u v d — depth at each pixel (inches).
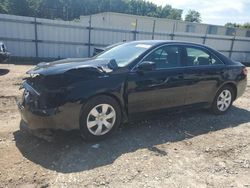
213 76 218.1
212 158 155.6
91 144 162.1
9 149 151.6
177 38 780.0
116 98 168.2
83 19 1261.1
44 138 162.7
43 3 2645.2
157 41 200.4
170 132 189.8
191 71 203.2
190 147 167.6
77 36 661.3
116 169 136.9
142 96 178.7
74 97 150.3
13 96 262.5
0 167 133.1
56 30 637.3
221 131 198.4
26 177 126.3
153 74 182.4
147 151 158.2
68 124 151.9
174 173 137.1
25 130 176.1
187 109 210.2
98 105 160.9
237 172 142.6
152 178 131.3
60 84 149.8
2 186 119.2
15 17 592.1
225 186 129.5
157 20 1071.6
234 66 235.6
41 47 633.6
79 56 675.4
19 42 609.9
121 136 177.0
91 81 157.3
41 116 146.6
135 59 179.6
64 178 127.0
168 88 190.7
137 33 722.2
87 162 142.0
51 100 147.6
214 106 230.2
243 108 266.1
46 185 121.3
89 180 126.5
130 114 178.2
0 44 415.2
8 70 441.4
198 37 813.9
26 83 166.7
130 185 124.6
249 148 172.2
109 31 690.2
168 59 194.7
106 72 165.0
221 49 873.5
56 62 183.5
